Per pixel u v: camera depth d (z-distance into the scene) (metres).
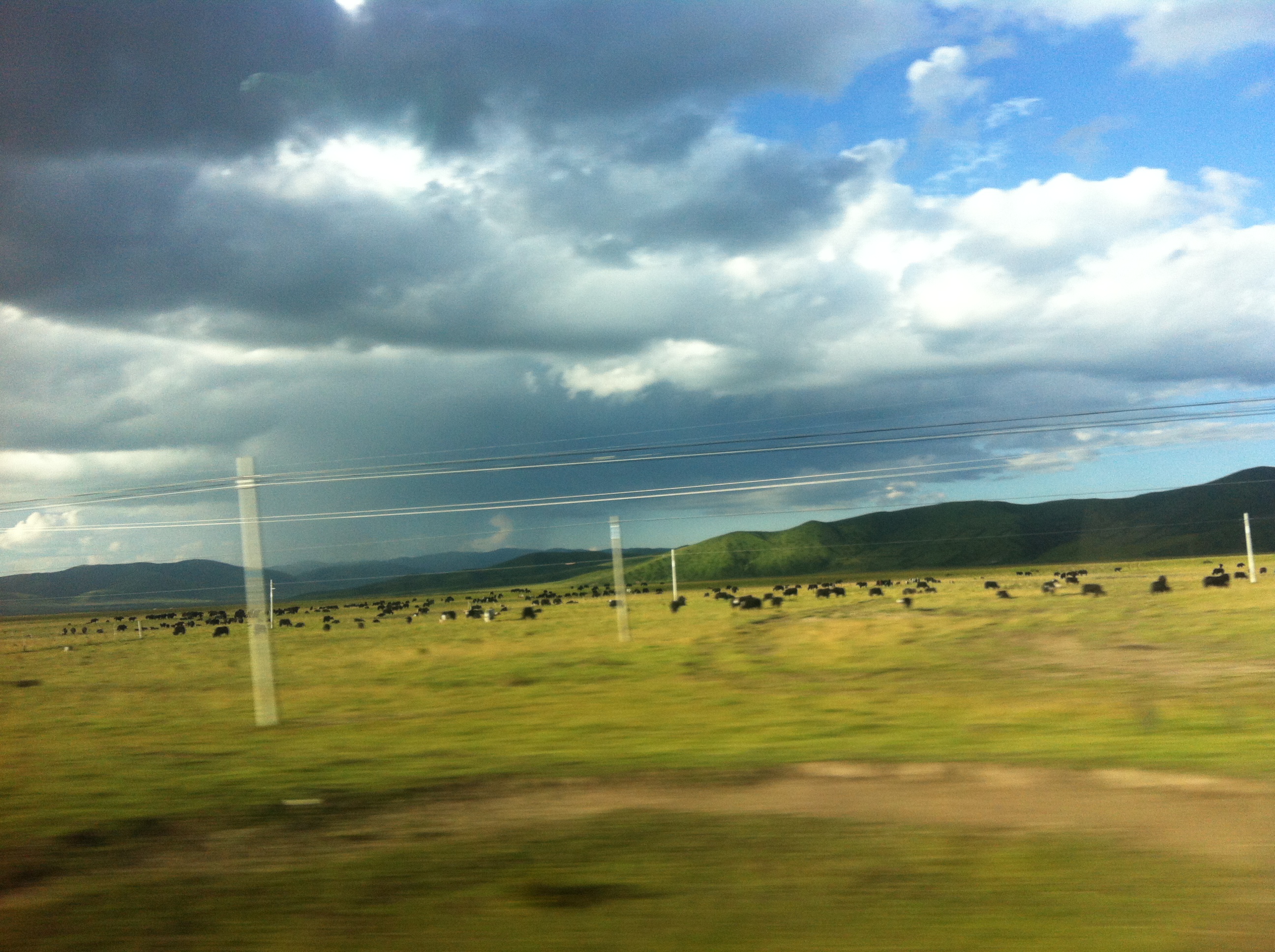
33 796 13.23
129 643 72.94
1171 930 6.61
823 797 11.25
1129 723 16.22
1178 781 11.20
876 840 9.16
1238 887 7.48
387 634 64.06
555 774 13.36
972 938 6.54
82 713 25.70
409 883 8.30
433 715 21.52
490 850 9.33
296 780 13.72
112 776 14.70
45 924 7.64
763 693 23.33
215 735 19.64
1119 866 8.07
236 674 38.78
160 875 9.04
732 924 6.96
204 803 12.28
